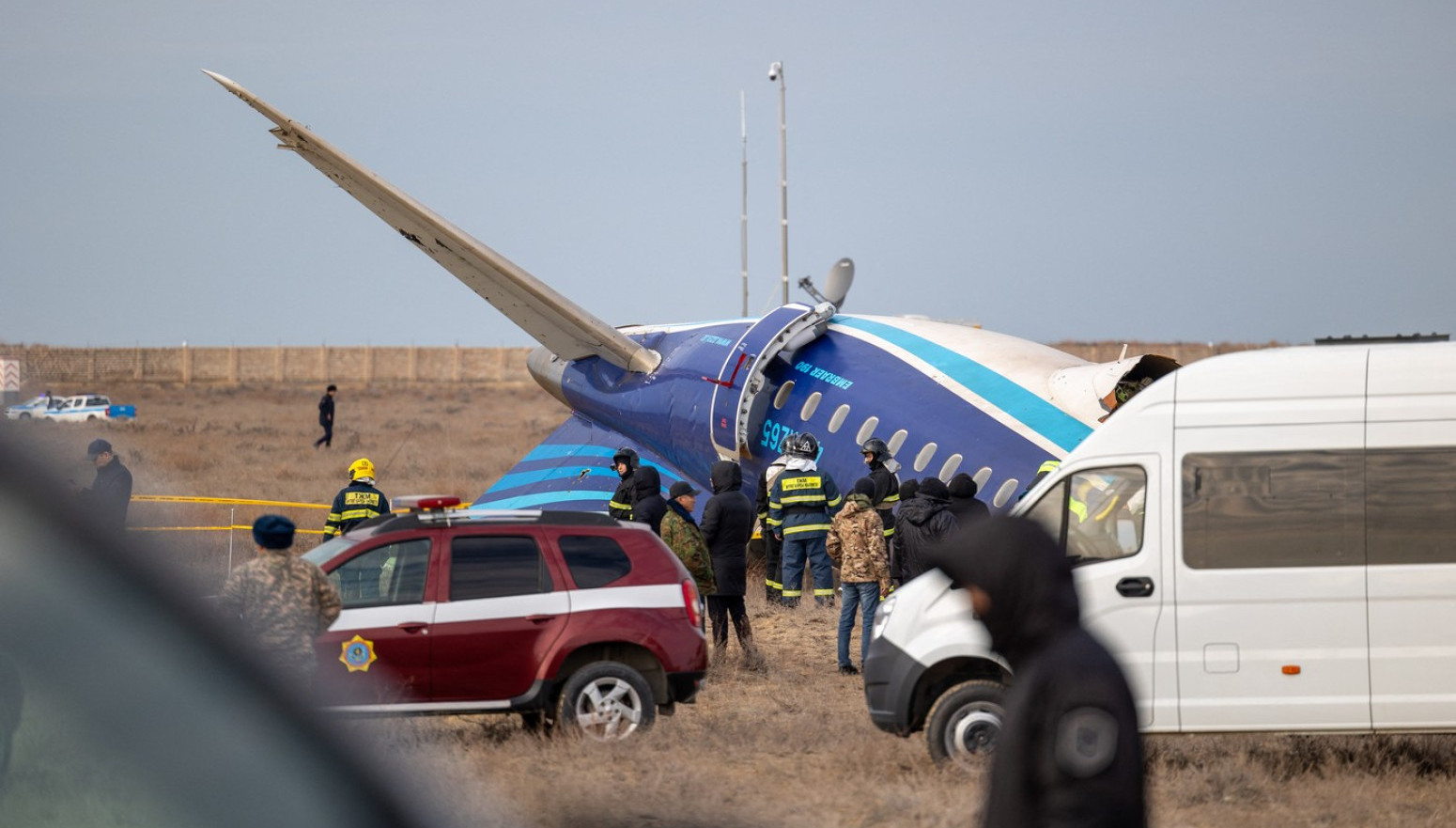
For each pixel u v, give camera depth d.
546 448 94.19
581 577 41.06
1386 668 35.88
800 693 49.75
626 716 40.66
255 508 106.56
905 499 57.78
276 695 29.47
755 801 34.66
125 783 26.64
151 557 28.09
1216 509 36.66
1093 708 15.69
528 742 40.56
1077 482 37.88
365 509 58.53
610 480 84.88
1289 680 36.09
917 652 37.47
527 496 86.81
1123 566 36.81
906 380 70.31
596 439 91.94
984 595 16.48
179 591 28.31
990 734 37.16
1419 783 37.78
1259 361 37.50
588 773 36.06
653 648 40.75
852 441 69.62
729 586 54.66
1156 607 36.56
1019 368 67.19
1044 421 61.72
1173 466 37.00
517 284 85.06
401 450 195.62
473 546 40.78
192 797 27.47
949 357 70.62
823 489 65.31
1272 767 39.12
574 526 41.84
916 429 66.19
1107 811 15.55
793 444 65.56
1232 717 36.22
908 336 74.88
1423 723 35.72
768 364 77.56
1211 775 36.81
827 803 34.56
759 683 52.59
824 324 78.00
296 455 178.00
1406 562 36.03
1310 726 36.03
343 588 40.19
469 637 39.66
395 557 40.56
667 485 83.19
